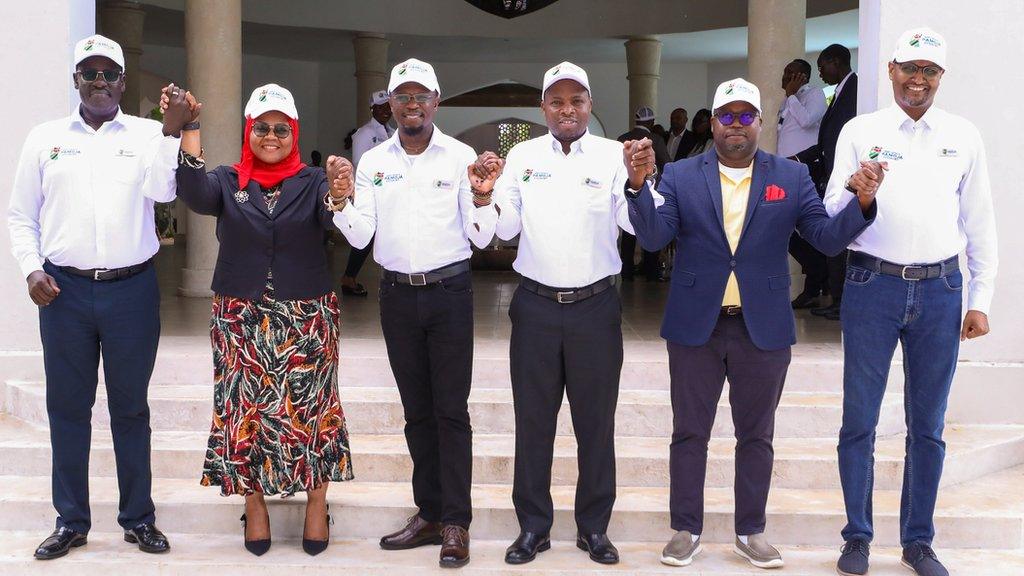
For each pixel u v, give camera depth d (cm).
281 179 423
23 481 493
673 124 1211
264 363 417
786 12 820
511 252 1216
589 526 431
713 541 454
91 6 591
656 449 504
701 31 1708
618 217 415
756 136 408
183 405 527
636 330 708
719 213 412
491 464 491
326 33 1736
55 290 413
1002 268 560
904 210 407
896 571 424
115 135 425
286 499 466
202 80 873
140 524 435
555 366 421
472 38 1795
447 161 424
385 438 522
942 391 417
